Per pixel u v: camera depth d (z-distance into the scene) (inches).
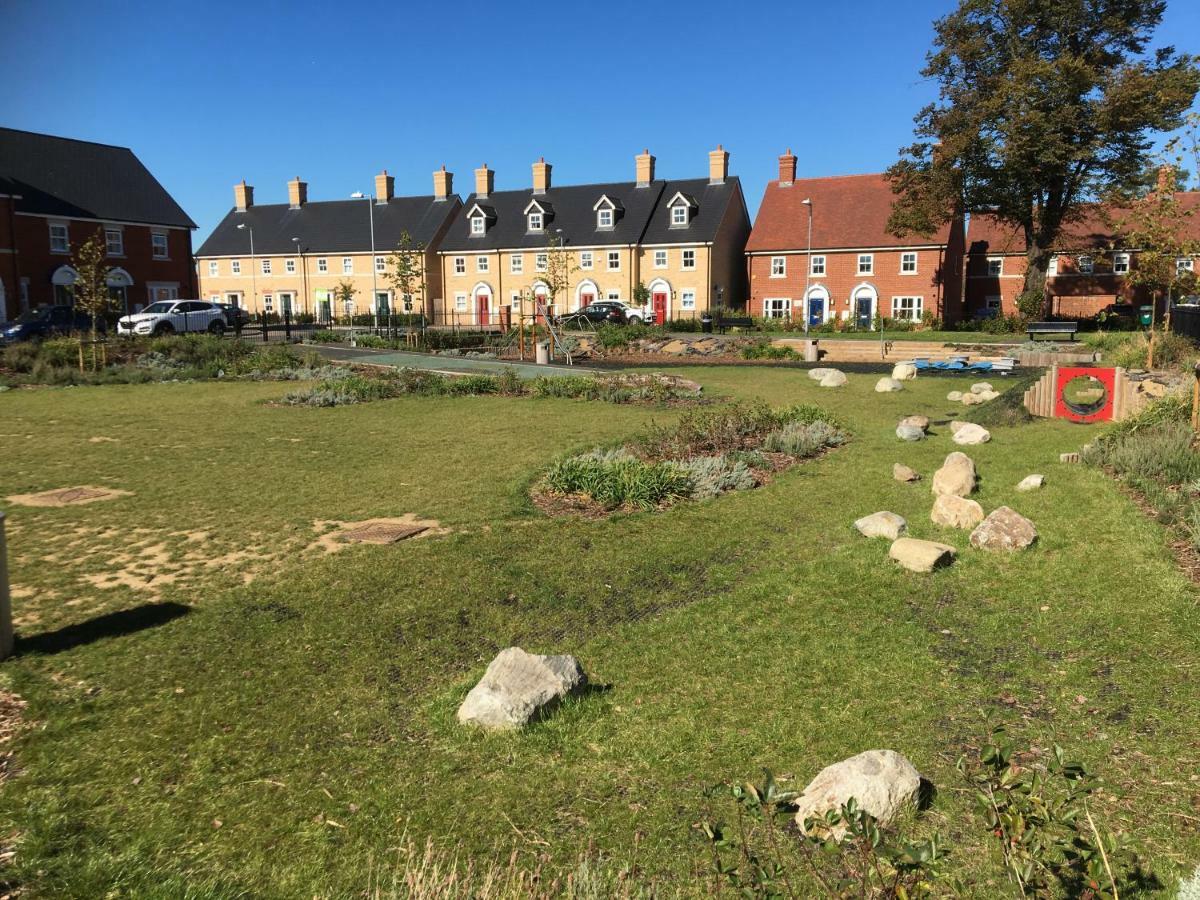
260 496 422.3
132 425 642.8
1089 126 1524.4
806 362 1216.8
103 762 185.5
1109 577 266.7
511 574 308.7
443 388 835.4
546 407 734.5
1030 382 714.2
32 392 853.2
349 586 297.0
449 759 186.2
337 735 198.1
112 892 140.9
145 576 307.9
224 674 229.9
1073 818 117.0
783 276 2218.3
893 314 2106.3
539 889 140.3
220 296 2888.8
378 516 386.0
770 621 256.2
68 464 498.9
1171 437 406.3
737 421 554.9
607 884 142.0
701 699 209.0
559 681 209.5
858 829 118.3
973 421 601.6
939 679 212.8
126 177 2124.8
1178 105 1403.8
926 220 1718.8
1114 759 171.5
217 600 284.2
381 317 2356.1
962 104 1651.1
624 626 260.4
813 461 489.4
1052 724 187.5
